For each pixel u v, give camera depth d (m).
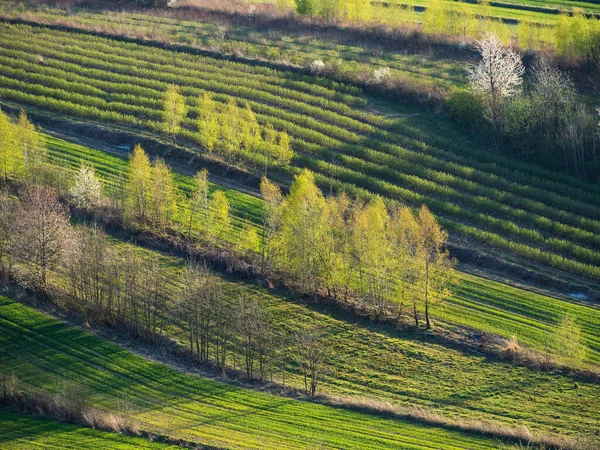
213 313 91.75
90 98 140.25
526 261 111.00
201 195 109.12
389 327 96.75
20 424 76.06
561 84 140.88
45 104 138.12
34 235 94.81
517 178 127.75
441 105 144.12
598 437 80.19
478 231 114.62
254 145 126.62
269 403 82.06
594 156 130.00
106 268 92.56
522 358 91.88
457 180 125.25
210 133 126.19
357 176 124.44
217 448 74.25
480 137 137.88
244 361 89.00
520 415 83.38
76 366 84.56
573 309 101.88
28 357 85.06
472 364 91.06
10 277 95.62
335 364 89.81
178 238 107.38
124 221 108.19
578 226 117.81
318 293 100.94
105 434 75.50
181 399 81.62
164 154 128.38
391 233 98.12
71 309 92.75
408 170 127.88
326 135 135.25
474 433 79.75
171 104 130.75
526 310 101.56
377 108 144.62
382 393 85.88
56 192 111.31
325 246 99.50
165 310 94.88
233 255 105.06
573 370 90.50
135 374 84.50
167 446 74.38
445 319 99.19
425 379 88.31
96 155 126.44
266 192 105.56
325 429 78.44
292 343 92.00
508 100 138.38
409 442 77.44
